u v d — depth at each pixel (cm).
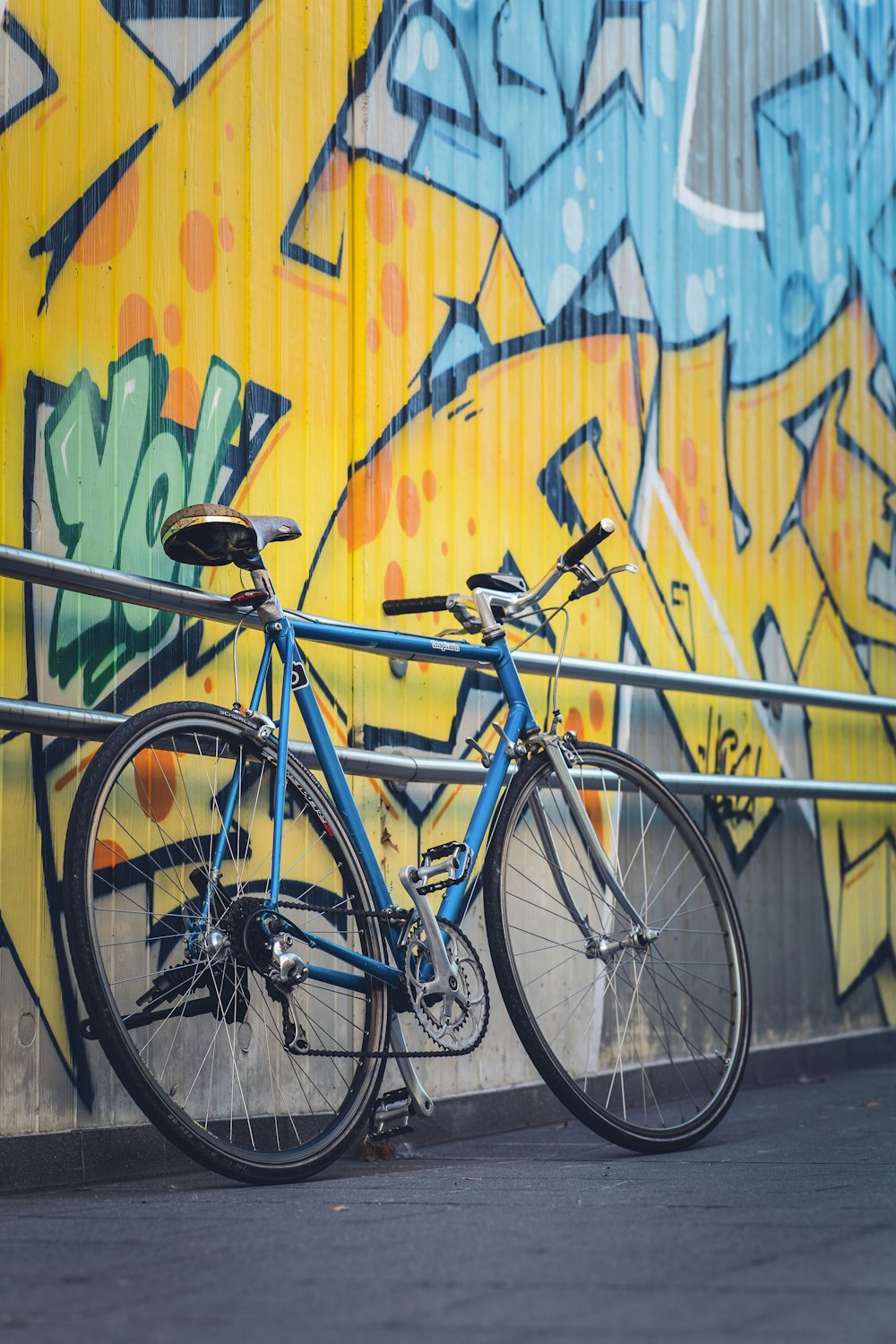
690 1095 434
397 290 372
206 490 322
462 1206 238
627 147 455
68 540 293
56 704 286
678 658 462
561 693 417
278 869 282
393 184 373
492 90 406
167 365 316
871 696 519
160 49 319
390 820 356
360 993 294
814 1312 166
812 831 514
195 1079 302
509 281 407
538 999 388
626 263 451
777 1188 257
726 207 496
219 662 320
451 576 382
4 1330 161
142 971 296
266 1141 313
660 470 460
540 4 425
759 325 508
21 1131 272
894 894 554
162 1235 213
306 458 346
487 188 402
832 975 517
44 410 291
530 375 412
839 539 542
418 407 376
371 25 370
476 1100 363
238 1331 160
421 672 370
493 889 311
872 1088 457
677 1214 228
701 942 450
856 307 557
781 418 516
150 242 314
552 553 416
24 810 279
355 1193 257
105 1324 163
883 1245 202
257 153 339
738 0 509
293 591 339
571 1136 358
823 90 548
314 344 350
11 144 288
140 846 297
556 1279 183
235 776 285
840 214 552
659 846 436
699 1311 167
